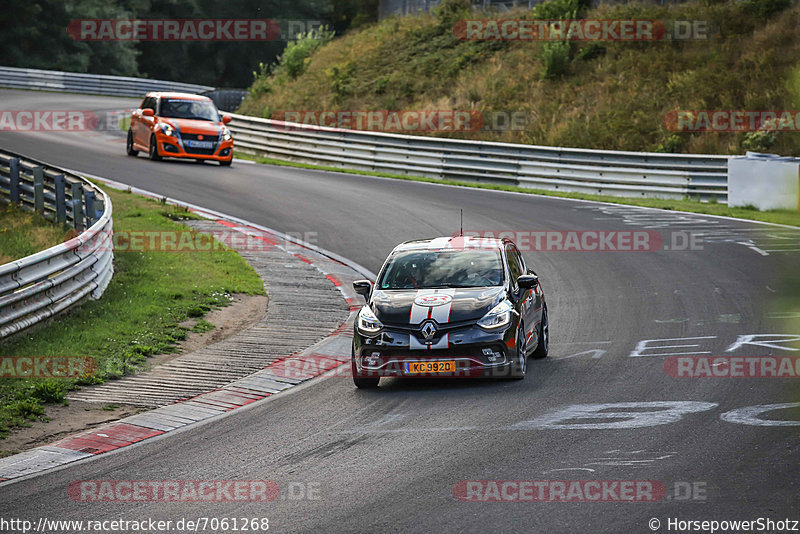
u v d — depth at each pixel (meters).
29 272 42.25
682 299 53.59
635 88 120.19
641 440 27.94
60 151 112.19
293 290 57.88
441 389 36.94
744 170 88.38
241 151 132.62
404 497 23.86
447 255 41.47
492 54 141.88
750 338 43.28
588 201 92.50
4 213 69.25
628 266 63.75
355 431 30.91
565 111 120.75
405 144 112.56
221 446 29.80
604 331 46.84
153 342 44.00
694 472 24.69
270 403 35.69
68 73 192.75
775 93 110.19
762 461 25.25
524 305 39.12
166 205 80.88
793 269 60.66
